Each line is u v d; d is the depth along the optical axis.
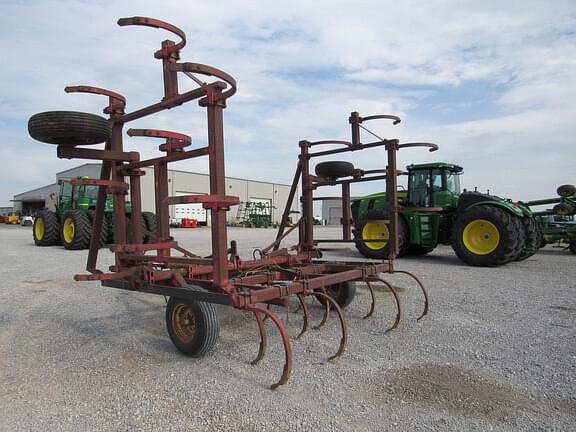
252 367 3.16
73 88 3.91
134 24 3.27
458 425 2.33
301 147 5.57
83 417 2.46
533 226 8.90
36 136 3.37
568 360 3.24
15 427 2.35
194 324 3.32
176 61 3.56
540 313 4.61
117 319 4.55
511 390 2.74
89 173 40.12
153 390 2.79
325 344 3.65
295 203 53.34
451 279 6.82
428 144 4.82
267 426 2.33
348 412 2.48
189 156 3.44
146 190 35.00
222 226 3.02
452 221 9.57
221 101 3.03
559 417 2.40
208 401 2.63
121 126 4.21
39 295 5.78
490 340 3.72
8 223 45.09
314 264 4.95
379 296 5.53
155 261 4.16
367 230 9.84
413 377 2.95
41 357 3.43
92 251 4.27
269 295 3.11
